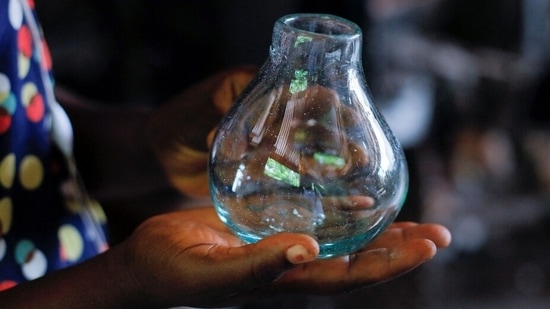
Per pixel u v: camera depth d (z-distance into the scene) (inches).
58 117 39.8
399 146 33.4
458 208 84.4
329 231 31.9
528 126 89.4
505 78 84.7
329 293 32.7
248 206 32.0
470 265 83.0
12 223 37.7
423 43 83.7
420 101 76.1
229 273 29.7
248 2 62.2
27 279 37.9
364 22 64.8
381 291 79.1
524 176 89.3
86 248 40.2
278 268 29.2
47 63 40.1
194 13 63.4
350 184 32.0
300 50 32.0
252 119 32.4
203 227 32.5
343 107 32.4
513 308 79.0
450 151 84.8
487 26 83.1
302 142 32.1
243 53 63.7
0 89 36.6
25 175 38.2
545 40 83.9
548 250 85.6
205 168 39.7
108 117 43.7
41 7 61.1
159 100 65.9
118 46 64.2
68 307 32.4
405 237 34.3
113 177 43.1
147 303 31.8
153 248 31.4
